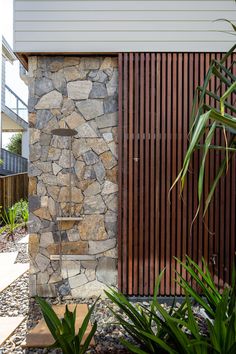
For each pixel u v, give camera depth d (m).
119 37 3.44
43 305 2.10
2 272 4.35
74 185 3.50
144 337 1.97
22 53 3.43
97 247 3.51
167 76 3.46
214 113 1.56
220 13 3.46
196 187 3.50
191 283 3.48
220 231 3.50
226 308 1.95
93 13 3.43
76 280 3.50
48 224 3.49
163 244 3.49
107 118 3.52
